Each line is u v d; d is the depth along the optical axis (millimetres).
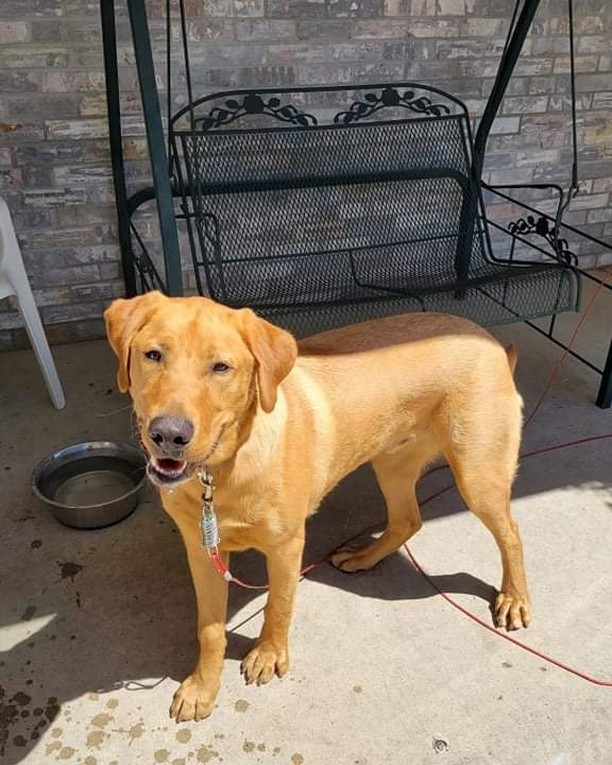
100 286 2049
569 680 1166
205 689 1098
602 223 2570
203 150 1858
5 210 1579
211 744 1064
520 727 1097
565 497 1540
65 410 1773
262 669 1140
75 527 1412
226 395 881
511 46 1940
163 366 867
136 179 1966
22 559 1355
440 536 1437
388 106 2072
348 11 1954
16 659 1176
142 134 1915
